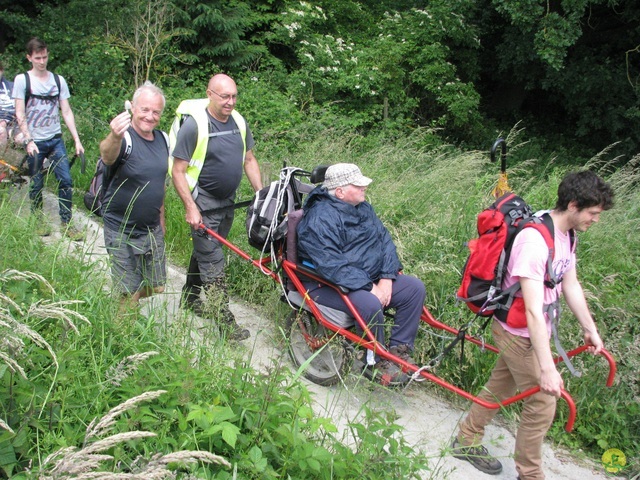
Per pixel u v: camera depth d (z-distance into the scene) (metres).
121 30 11.52
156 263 4.08
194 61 12.70
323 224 3.92
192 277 4.80
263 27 14.14
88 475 1.86
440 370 4.45
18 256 3.46
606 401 4.19
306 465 2.58
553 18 12.02
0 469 2.16
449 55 14.28
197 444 2.46
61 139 6.14
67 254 3.67
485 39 16.16
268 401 2.79
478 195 5.90
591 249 5.53
